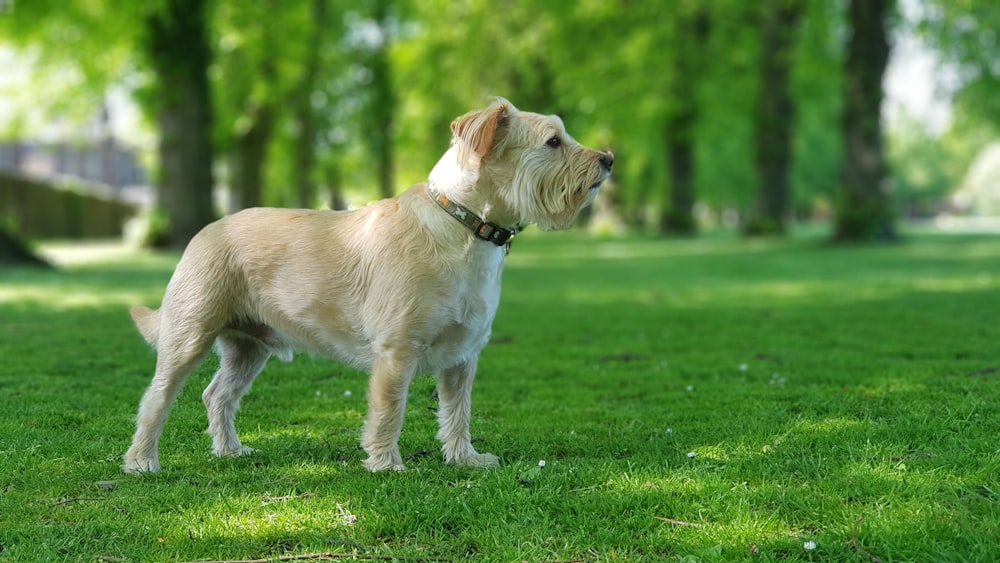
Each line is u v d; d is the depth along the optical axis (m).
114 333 8.82
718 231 48.59
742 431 4.79
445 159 4.21
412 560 3.07
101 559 3.08
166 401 4.27
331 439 4.91
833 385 6.12
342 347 4.30
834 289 13.80
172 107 23.70
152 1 21.84
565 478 3.90
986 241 28.66
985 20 24.12
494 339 8.96
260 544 3.22
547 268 20.17
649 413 5.41
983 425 4.61
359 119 37.44
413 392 5.89
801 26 29.12
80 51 23.62
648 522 3.36
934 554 2.98
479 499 3.64
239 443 4.71
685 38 30.22
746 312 11.05
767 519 3.36
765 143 30.31
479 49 33.91
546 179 4.18
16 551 3.12
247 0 26.17
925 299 11.83
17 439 4.69
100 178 56.19
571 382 6.58
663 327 9.75
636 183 49.41
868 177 25.27
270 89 29.41
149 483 4.01
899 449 4.23
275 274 4.30
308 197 37.34
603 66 30.20
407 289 4.04
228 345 4.71
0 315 10.20
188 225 24.23
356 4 35.53
